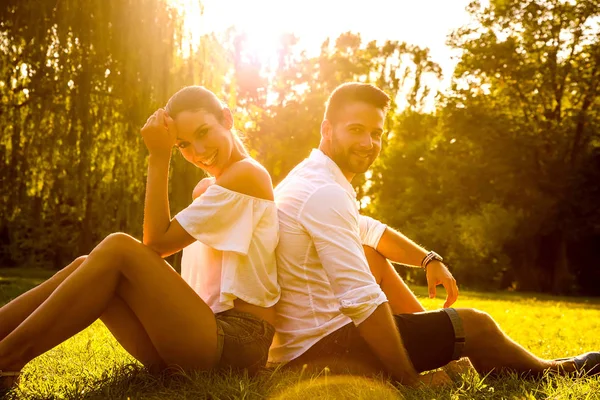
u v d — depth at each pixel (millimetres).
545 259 37125
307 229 2895
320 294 2953
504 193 36219
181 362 2730
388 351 2744
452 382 2824
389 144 44938
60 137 15930
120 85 16172
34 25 15562
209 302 2910
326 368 2734
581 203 34938
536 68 33969
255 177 2854
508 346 2971
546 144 35125
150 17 16156
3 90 15938
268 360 3074
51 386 2744
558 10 33625
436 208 38938
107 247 2561
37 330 2451
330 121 3100
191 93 2895
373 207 43000
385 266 3539
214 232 2787
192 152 2910
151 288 2604
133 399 2508
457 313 2914
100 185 17344
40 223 18344
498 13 34906
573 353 5316
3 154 16109
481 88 36875
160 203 2770
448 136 37469
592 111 34156
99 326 6199
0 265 35344
